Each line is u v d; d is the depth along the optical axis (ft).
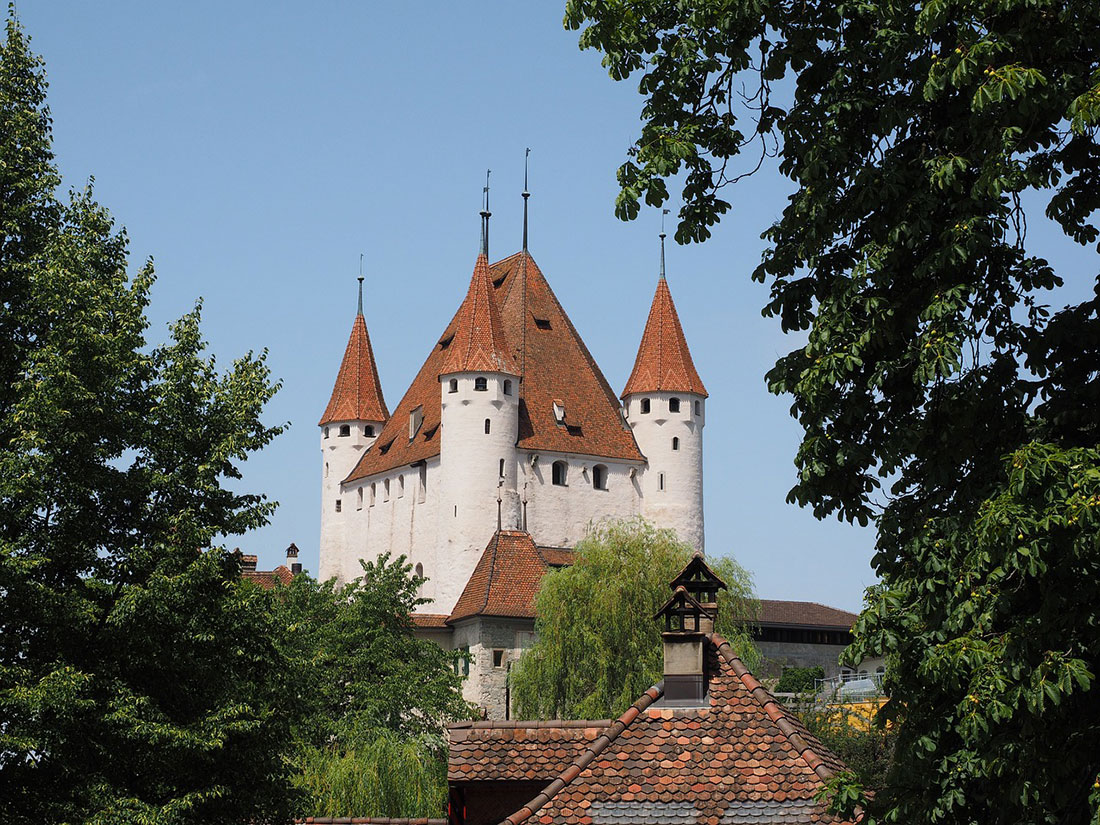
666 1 74.28
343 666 266.98
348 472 476.95
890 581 66.44
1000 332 65.62
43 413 114.42
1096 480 56.39
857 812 73.41
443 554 413.39
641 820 75.46
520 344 439.22
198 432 124.36
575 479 425.28
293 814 121.19
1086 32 62.18
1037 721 58.65
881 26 68.08
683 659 82.02
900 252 65.57
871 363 67.05
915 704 63.98
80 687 108.06
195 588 118.52
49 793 111.55
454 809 81.56
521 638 373.81
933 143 66.39
